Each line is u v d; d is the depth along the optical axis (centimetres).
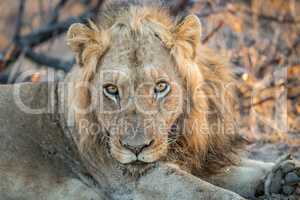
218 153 1026
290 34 1627
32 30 1858
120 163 934
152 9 977
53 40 1752
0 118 1033
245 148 1095
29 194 993
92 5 1953
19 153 1010
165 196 906
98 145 958
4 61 1678
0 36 2355
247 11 1650
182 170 928
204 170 1016
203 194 884
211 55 1044
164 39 938
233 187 1016
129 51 920
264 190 938
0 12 2512
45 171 999
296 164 902
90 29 955
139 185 927
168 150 956
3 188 998
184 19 959
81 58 963
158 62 920
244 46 1532
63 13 2038
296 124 1355
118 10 977
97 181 982
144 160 898
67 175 998
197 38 967
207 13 1581
